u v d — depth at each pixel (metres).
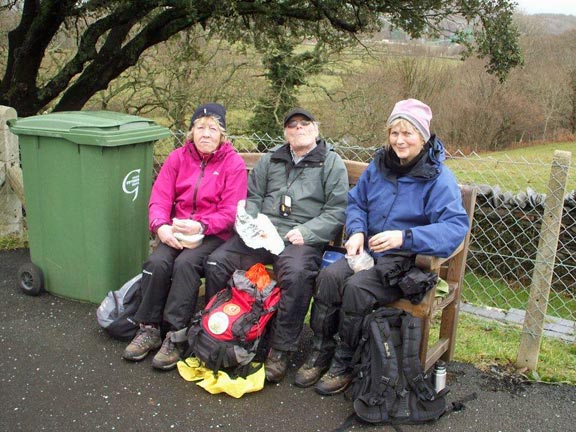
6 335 3.27
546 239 2.96
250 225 3.02
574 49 17.62
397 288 2.79
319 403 2.75
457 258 3.09
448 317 3.14
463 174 7.24
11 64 9.09
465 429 2.60
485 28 8.69
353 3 8.45
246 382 2.78
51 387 2.79
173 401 2.72
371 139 12.26
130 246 3.67
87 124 3.36
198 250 3.09
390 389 2.58
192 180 3.29
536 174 8.12
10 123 4.55
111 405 2.67
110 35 9.26
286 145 3.35
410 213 2.85
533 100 17.20
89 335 3.31
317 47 11.75
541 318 3.03
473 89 16.92
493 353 3.29
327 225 3.09
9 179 4.67
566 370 3.17
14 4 10.12
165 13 9.02
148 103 11.42
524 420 2.69
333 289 2.81
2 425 2.49
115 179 3.46
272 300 2.91
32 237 3.73
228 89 11.84
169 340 3.02
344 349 2.83
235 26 8.95
